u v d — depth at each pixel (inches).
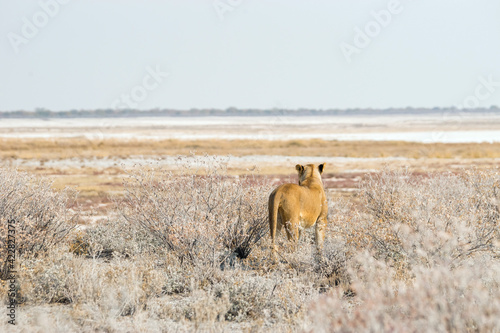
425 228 872.9
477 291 566.6
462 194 1141.7
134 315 746.2
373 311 544.4
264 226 1141.7
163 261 1033.5
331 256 944.9
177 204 1096.2
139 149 6102.4
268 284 846.5
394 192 1182.9
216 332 674.2
